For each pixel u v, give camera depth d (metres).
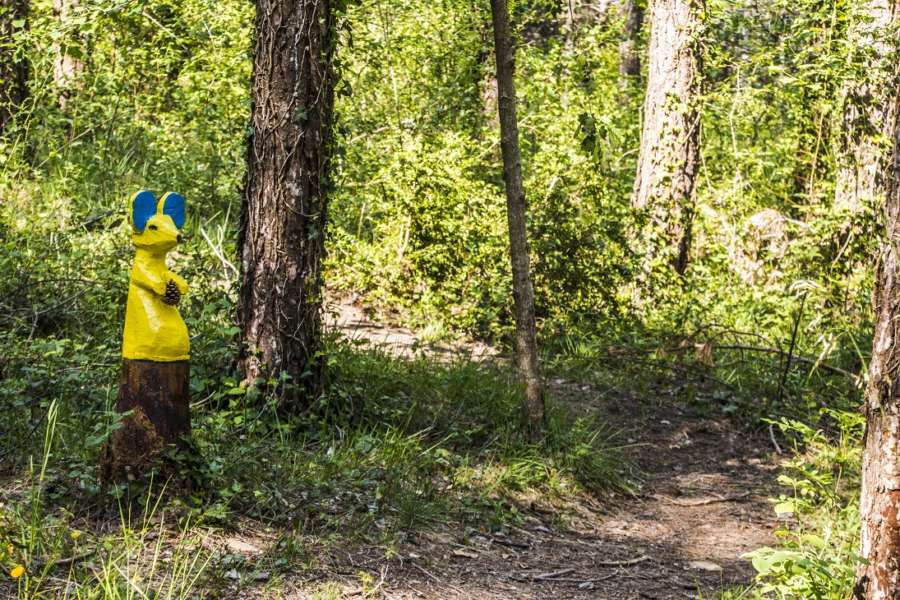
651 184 12.08
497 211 10.62
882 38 11.06
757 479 7.88
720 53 12.11
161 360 4.70
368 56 13.04
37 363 6.12
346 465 5.88
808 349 10.98
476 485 6.28
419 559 5.07
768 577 5.63
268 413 6.37
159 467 4.70
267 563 4.54
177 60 12.48
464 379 8.03
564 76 15.13
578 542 6.04
